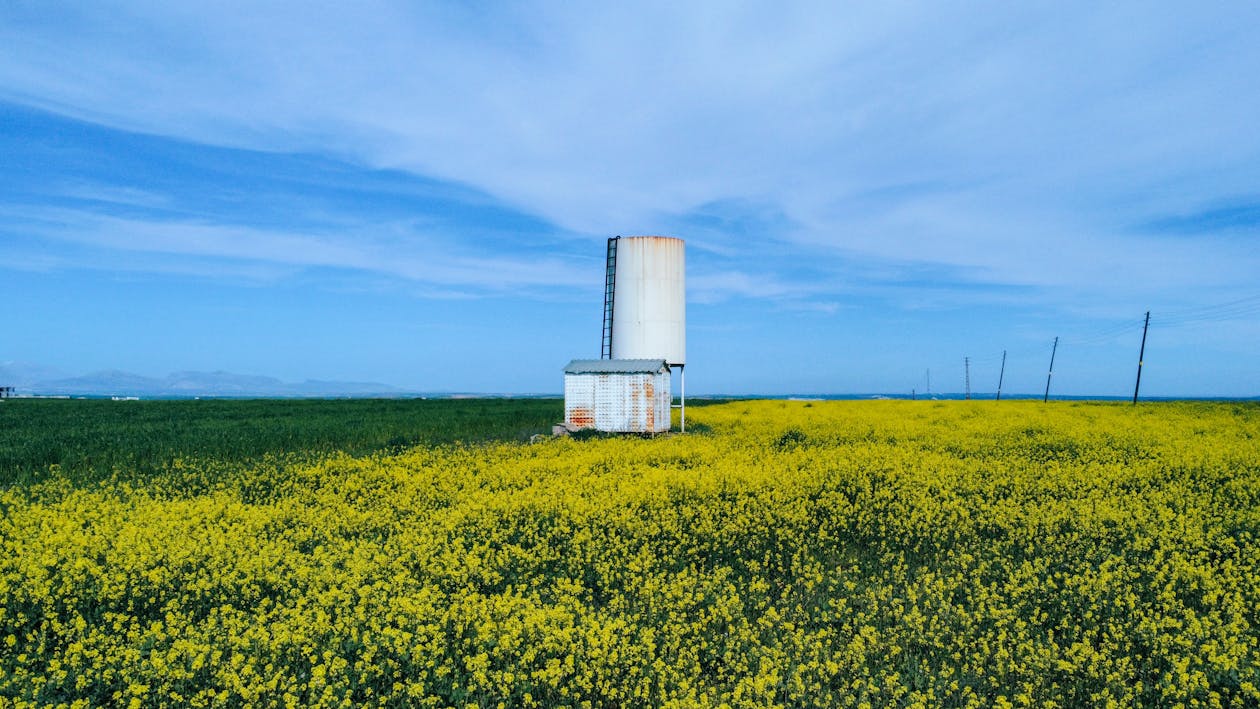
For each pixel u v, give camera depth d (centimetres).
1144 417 3919
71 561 1119
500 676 793
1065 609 1000
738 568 1215
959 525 1403
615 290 3569
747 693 762
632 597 1071
